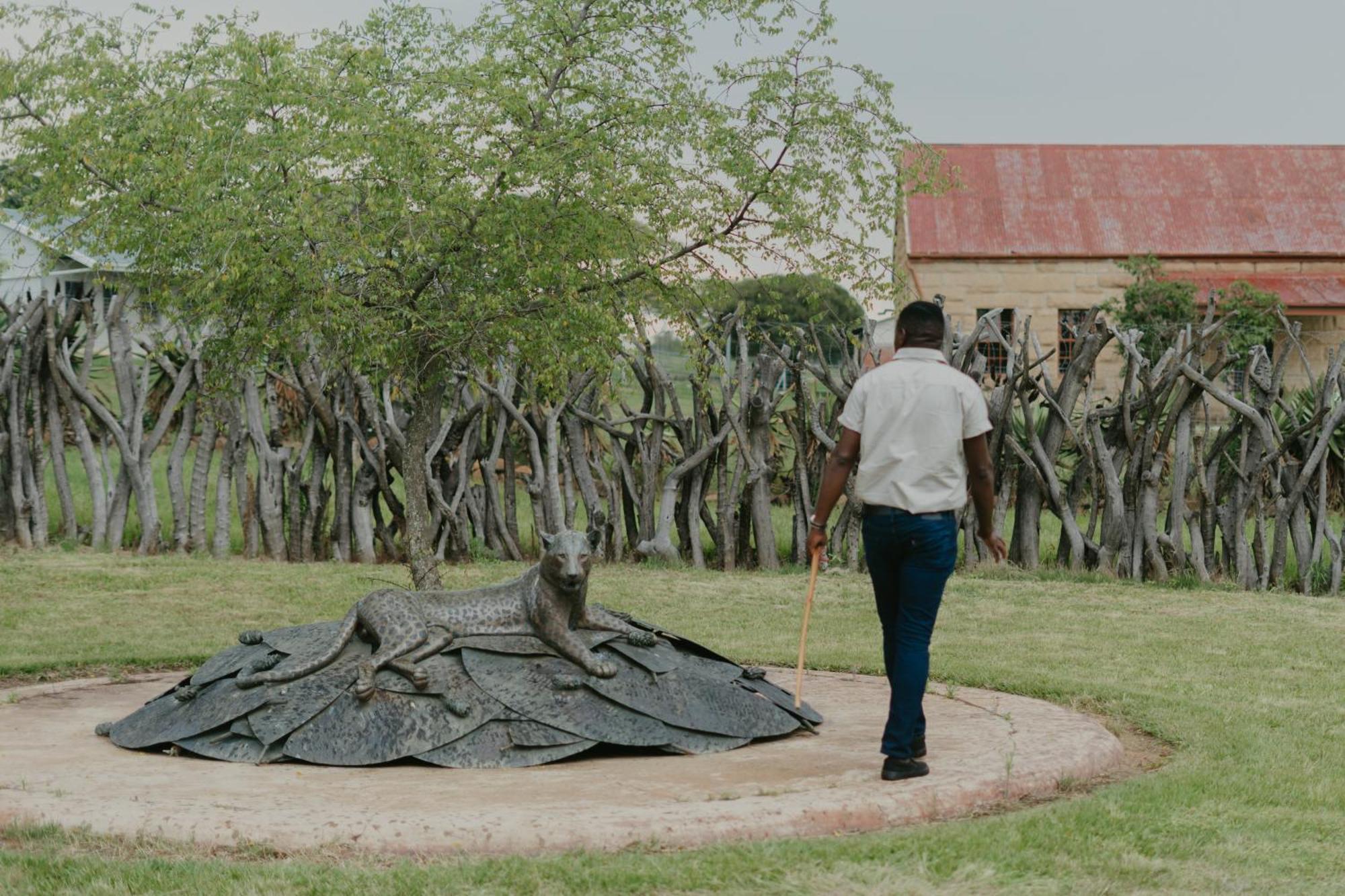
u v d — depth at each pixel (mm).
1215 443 14406
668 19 10695
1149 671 9336
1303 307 30875
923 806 5281
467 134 9977
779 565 15219
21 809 5059
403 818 4867
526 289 10445
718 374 14953
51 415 15438
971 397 5770
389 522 16531
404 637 6281
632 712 6207
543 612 6402
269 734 6039
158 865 4543
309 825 4844
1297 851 4902
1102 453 14375
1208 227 33500
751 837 4938
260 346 10797
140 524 15922
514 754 5949
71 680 8836
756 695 6715
